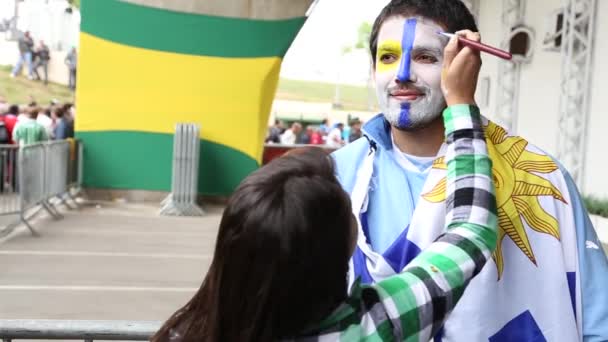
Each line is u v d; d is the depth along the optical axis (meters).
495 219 1.26
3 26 26.84
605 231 8.21
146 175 10.42
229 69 10.35
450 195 1.29
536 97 11.46
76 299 5.21
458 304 1.41
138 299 5.31
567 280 1.47
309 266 1.05
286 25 10.35
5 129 10.83
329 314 1.10
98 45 10.19
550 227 1.47
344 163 1.72
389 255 1.53
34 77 26.44
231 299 1.07
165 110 10.35
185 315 1.17
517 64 12.21
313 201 1.05
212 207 10.32
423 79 1.58
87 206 9.80
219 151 10.45
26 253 6.75
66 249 7.02
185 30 10.22
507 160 1.54
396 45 1.59
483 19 14.16
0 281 5.64
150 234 8.04
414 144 1.66
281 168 1.11
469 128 1.33
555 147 10.63
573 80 9.94
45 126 11.31
